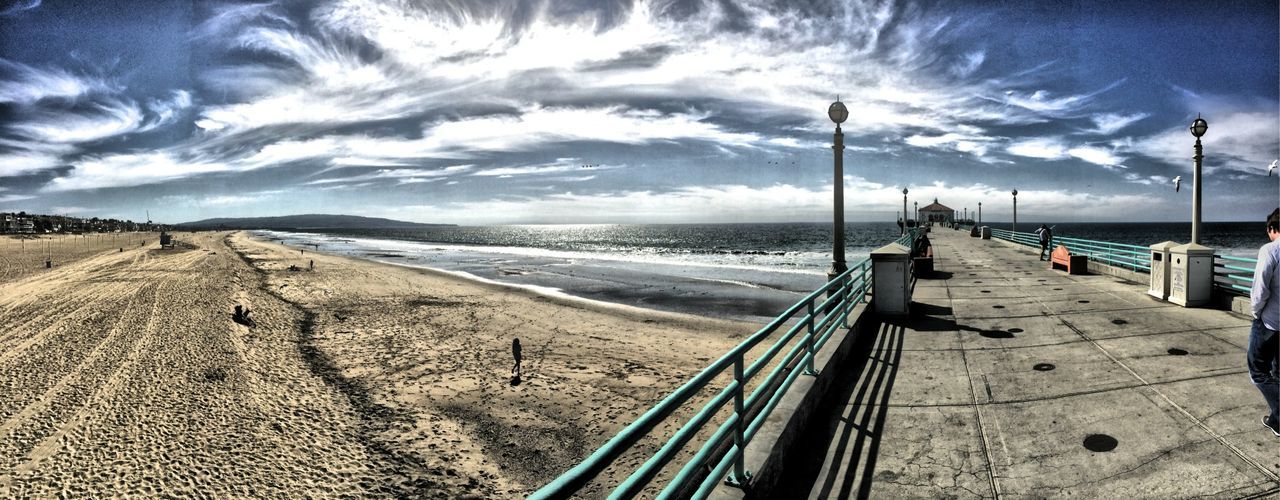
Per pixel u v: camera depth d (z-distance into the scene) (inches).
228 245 3075.8
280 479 277.9
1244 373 211.9
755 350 490.9
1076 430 172.9
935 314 364.8
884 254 354.0
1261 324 157.0
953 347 279.4
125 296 868.0
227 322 651.5
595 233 7746.1
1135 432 168.1
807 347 210.5
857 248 2733.8
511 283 1156.5
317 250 2800.2
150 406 372.5
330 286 1076.5
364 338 595.2
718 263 1721.2
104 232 6274.6
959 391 214.4
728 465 120.6
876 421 189.8
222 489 268.8
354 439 324.8
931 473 153.1
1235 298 321.1
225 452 306.7
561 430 332.5
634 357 494.9
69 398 387.9
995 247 1127.6
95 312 721.0
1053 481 145.1
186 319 662.5
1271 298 153.2
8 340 572.1
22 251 2440.9
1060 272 594.9
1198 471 143.3
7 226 4933.6
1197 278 343.0
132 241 3646.7
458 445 315.3
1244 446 153.8
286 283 1119.0
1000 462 156.8
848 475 153.9
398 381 434.0
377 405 380.8
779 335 543.8
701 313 748.0
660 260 1920.5
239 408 371.9
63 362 477.4
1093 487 140.8
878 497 142.3
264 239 4704.7
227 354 506.9
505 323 674.8
